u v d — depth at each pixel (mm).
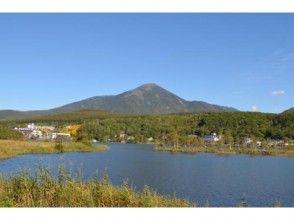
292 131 158875
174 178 51125
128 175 52906
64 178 19062
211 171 63562
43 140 136875
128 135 198750
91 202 17578
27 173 19469
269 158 105688
